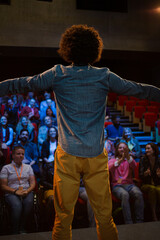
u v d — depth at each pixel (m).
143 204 3.48
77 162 1.24
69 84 1.22
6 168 3.35
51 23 7.64
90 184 1.28
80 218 3.54
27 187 3.38
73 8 7.79
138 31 8.25
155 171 3.77
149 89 1.24
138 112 7.93
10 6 7.33
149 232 1.91
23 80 1.22
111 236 1.35
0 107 6.16
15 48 7.40
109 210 1.32
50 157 4.43
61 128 1.27
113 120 5.89
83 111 1.22
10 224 3.13
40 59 9.88
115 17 8.07
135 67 11.26
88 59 1.27
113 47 8.06
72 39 1.27
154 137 6.93
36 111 6.29
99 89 1.23
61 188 1.25
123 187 3.63
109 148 4.66
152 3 8.32
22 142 4.57
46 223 3.43
